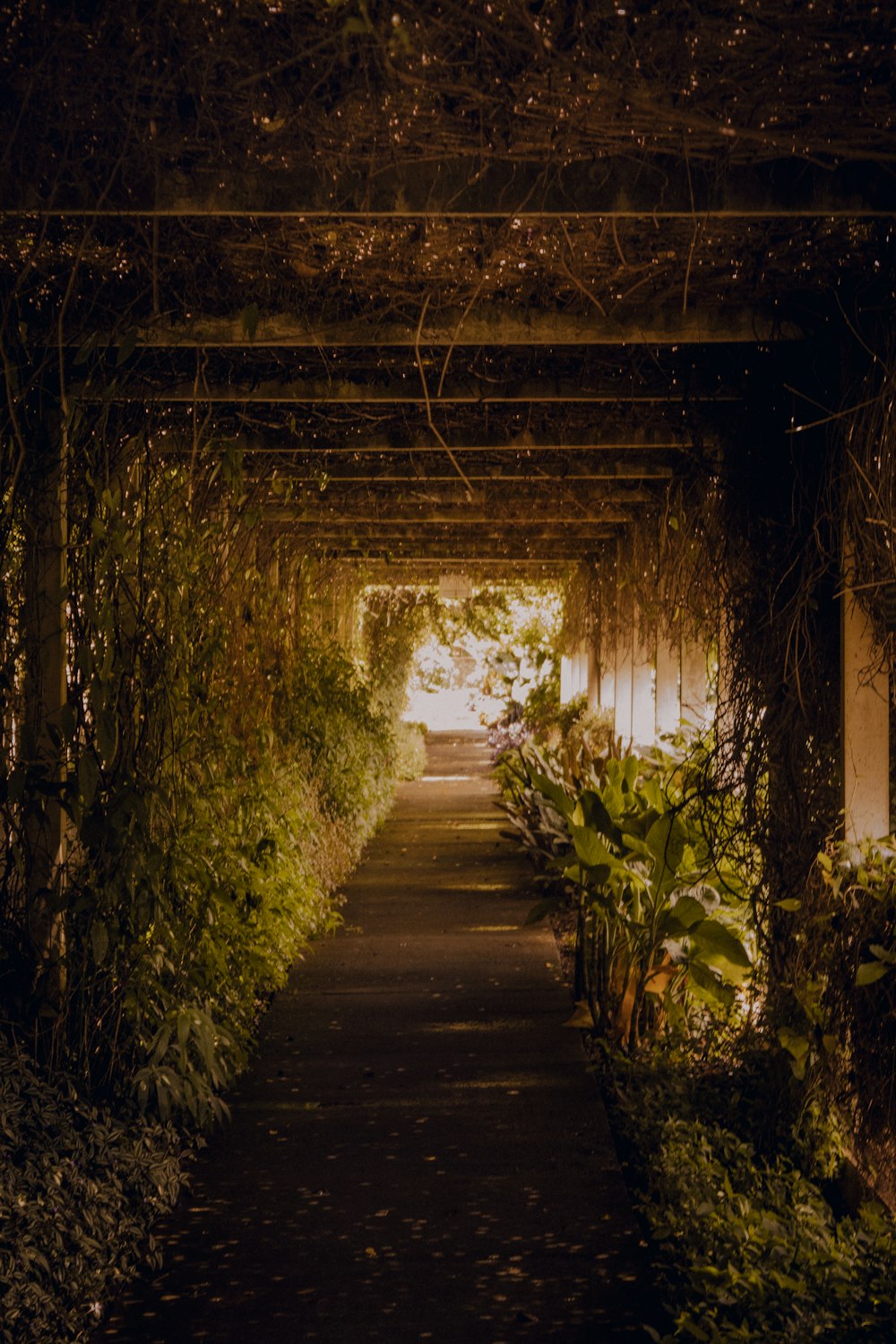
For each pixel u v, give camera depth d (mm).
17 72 3246
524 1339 3422
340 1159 4715
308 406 6223
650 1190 4254
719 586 5551
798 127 3291
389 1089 5523
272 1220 4184
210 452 6465
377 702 16516
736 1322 3318
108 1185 3902
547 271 4316
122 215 3803
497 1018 6672
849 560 4473
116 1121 4270
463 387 5602
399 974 7648
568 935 8695
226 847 6102
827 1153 4449
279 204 3623
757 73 3119
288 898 7465
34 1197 3535
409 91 3215
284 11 2980
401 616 18828
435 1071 5773
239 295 4648
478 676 30359
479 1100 5371
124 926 4656
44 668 4801
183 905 5238
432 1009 6852
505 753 16703
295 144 3439
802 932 4520
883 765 4574
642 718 10141
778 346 4848
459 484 8438
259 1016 6676
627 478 7953
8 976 4508
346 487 8430
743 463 5336
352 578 15156
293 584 10672
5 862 4527
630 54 3051
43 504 4633
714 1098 4953
